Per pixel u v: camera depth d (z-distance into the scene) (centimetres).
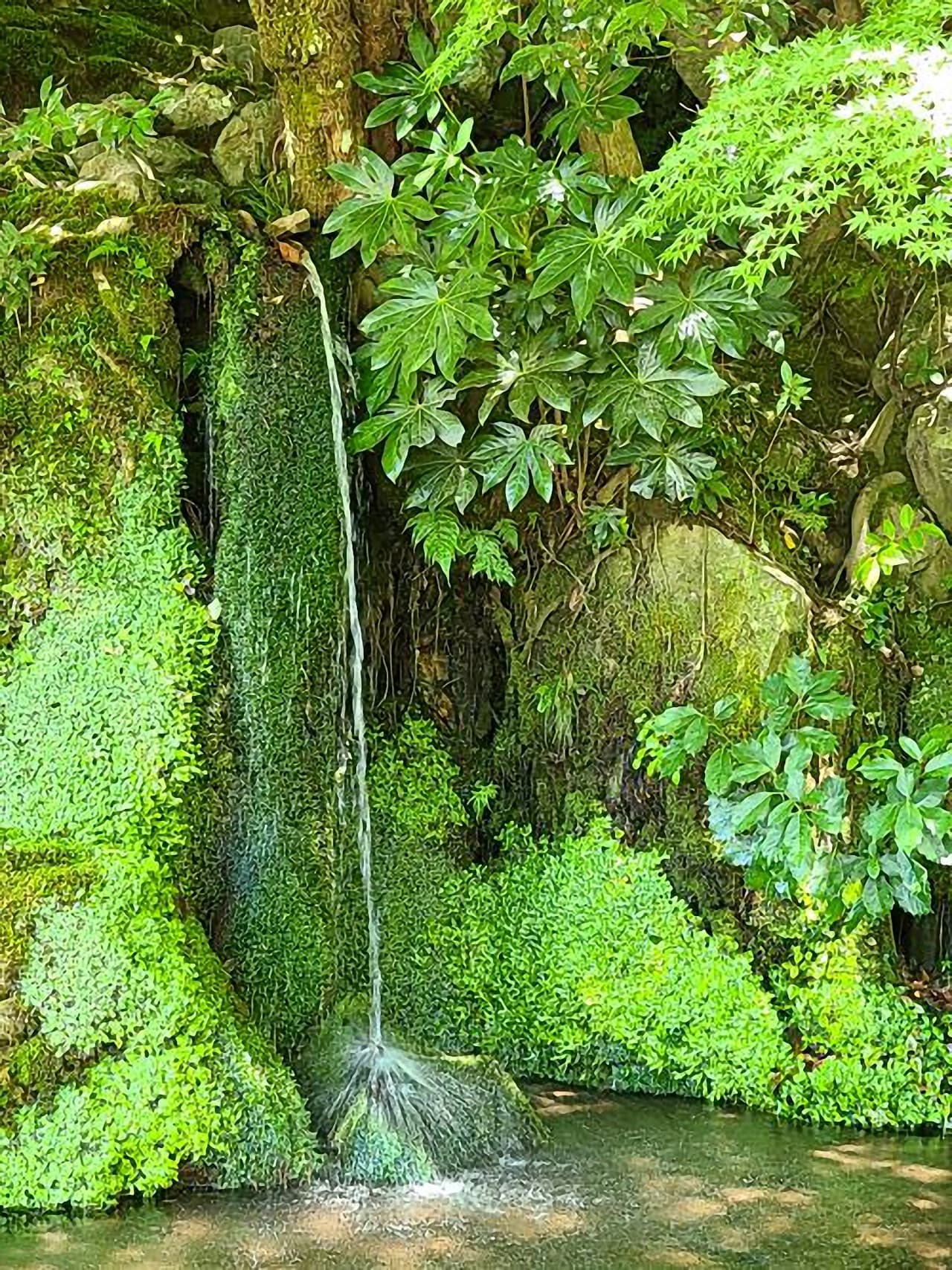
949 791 360
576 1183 314
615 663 396
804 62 293
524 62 352
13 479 344
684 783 384
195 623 349
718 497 396
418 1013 380
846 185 325
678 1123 348
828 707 345
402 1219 296
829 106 293
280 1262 279
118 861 323
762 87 297
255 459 361
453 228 355
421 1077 341
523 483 369
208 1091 309
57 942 310
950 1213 302
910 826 328
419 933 386
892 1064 350
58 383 345
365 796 384
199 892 350
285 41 361
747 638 380
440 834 397
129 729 341
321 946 362
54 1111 304
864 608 397
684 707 362
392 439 366
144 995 312
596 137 383
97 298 347
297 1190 308
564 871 386
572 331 367
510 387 368
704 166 304
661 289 359
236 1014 328
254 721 359
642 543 396
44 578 345
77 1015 307
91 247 346
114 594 346
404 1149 317
